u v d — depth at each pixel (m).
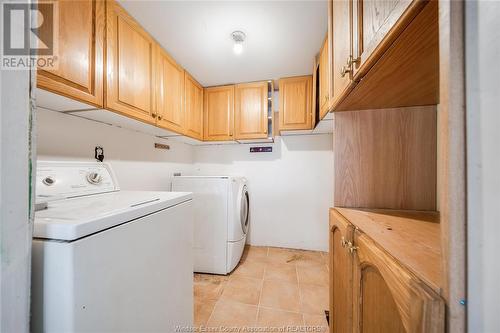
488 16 0.25
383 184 0.93
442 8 0.28
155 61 1.50
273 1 1.17
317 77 1.82
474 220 0.26
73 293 0.48
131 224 0.67
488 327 0.25
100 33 1.04
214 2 1.17
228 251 1.99
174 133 1.90
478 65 0.25
